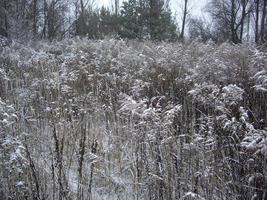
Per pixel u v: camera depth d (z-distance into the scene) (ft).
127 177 14.49
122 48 33.99
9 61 31.58
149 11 70.18
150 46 36.40
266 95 17.48
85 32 80.38
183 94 19.81
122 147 15.33
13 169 12.38
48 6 69.10
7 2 55.26
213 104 15.19
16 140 13.00
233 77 21.06
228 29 95.50
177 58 26.78
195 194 11.02
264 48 28.60
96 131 16.80
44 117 18.24
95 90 22.62
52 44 45.14
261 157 11.92
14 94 20.38
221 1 98.99
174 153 12.67
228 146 12.89
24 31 50.49
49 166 13.64
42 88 22.03
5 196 12.40
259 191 11.64
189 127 15.26
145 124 13.32
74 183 13.75
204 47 31.76
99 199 13.38
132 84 22.47
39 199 11.85
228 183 12.16
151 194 12.30
